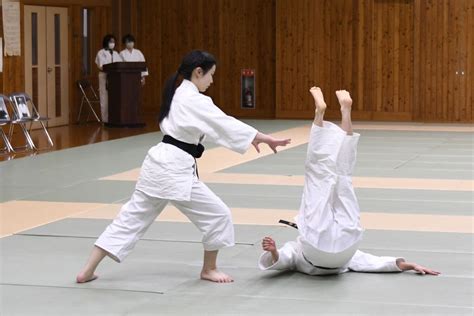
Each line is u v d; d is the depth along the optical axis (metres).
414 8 26.64
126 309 7.54
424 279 8.47
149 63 28.88
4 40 22.34
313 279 8.45
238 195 13.45
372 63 27.08
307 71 27.58
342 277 8.52
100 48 26.95
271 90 28.27
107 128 24.70
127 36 25.88
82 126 25.23
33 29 23.97
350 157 8.35
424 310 7.47
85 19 26.64
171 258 9.38
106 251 8.24
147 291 8.09
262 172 15.92
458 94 26.56
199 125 7.98
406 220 11.52
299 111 27.78
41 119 19.83
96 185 14.52
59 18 25.14
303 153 18.81
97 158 18.14
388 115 27.11
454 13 26.39
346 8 27.11
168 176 8.05
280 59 27.78
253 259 9.32
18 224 11.25
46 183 14.79
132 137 22.27
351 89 27.28
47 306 7.64
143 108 29.05
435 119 26.81
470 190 13.98
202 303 7.70
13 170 16.41
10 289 8.18
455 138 22.08
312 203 8.33
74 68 25.91
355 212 8.41
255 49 28.25
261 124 25.69
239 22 28.31
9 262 9.23
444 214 11.95
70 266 9.04
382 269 8.67
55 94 25.11
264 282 8.37
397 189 14.09
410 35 26.77
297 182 14.73
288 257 8.57
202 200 8.15
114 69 24.80
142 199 8.21
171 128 8.13
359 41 27.11
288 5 27.55
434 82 26.70
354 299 7.79
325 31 27.31
